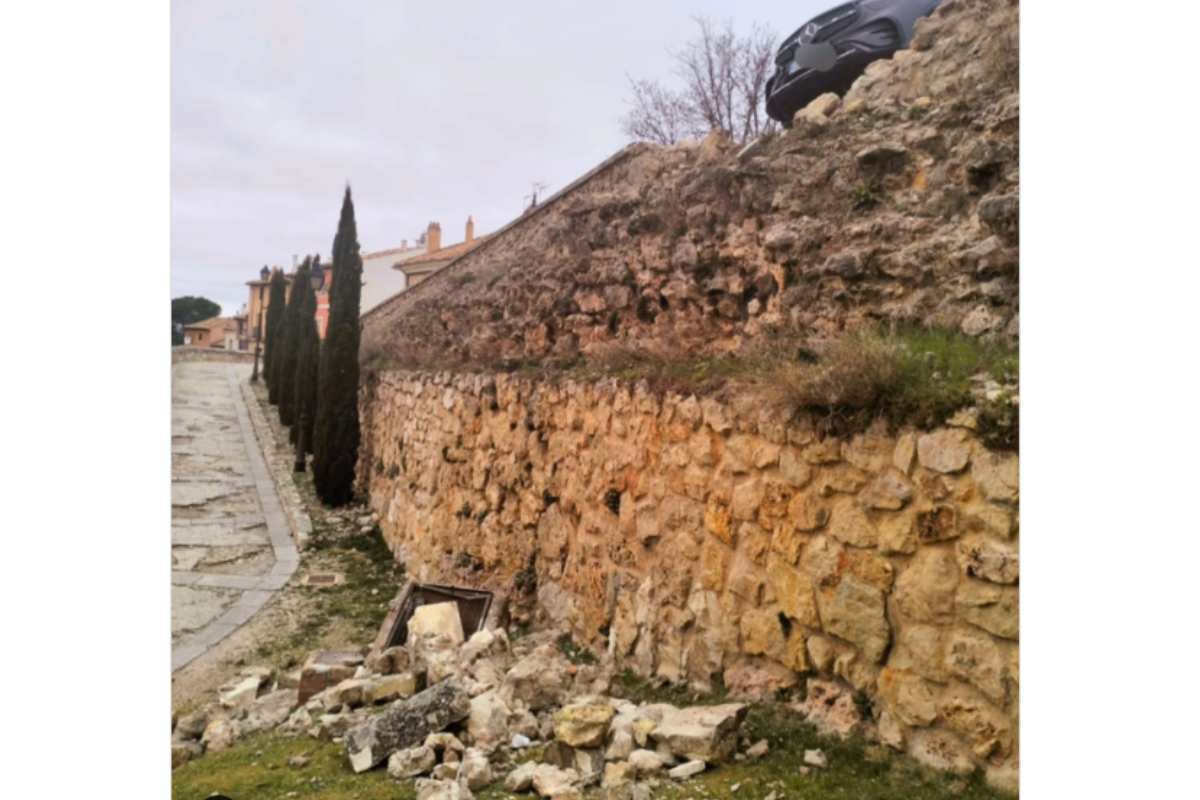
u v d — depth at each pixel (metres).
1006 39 4.92
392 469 11.34
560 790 3.35
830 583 3.63
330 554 10.44
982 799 2.88
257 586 8.82
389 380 12.18
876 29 6.49
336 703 4.84
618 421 5.58
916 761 3.18
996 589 2.98
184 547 10.20
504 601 6.12
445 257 19.47
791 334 4.84
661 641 4.82
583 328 7.29
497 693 4.32
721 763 3.42
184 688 6.11
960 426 3.15
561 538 6.44
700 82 7.87
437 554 8.70
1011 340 3.73
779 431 3.99
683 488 4.77
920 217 4.70
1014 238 4.02
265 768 4.09
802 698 3.78
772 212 5.58
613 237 7.39
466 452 8.38
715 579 4.42
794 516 3.86
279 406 17.58
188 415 17.27
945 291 4.30
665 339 5.88
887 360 3.57
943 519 3.18
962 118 4.96
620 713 3.84
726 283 5.64
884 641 3.37
